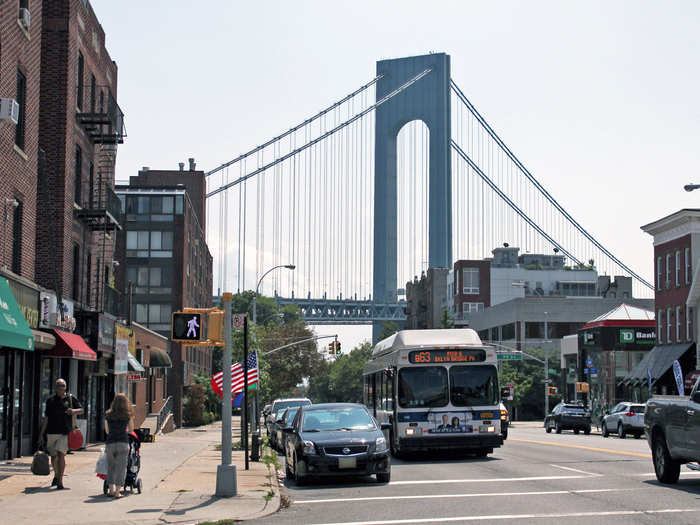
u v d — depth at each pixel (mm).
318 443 18375
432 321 137000
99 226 33031
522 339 94750
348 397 159625
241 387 27844
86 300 33188
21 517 13031
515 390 84812
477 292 126500
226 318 16188
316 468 18203
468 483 17938
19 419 24469
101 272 35469
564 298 98188
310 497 16406
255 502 14859
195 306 83438
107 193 33719
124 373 36531
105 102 36406
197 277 85375
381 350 29359
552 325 95375
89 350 29031
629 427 43812
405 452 26031
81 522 12594
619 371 73250
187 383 74000
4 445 23375
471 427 24672
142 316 70625
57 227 29297
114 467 15508
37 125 25922
